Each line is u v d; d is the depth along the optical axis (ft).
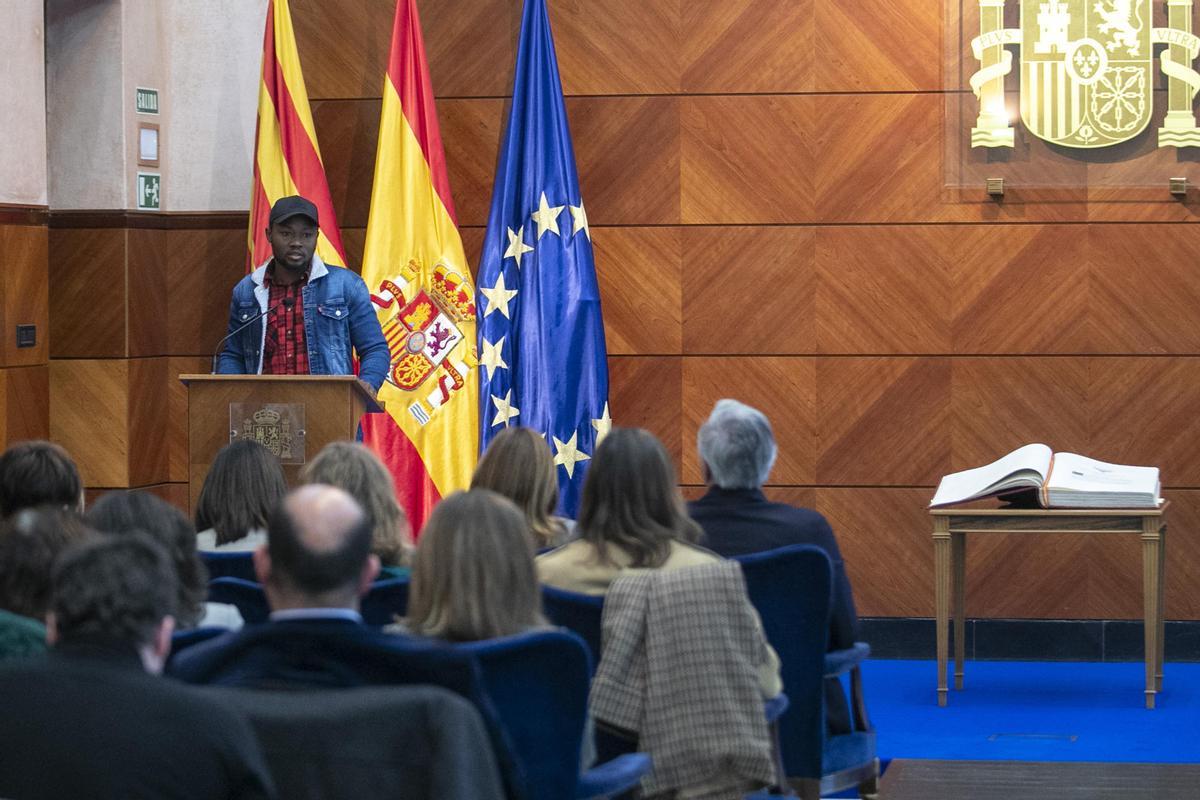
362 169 28.76
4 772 7.83
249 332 24.63
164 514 12.02
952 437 27.86
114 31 28.02
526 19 27.66
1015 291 27.61
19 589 10.55
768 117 28.12
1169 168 27.07
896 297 27.94
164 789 7.85
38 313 25.63
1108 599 27.61
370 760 8.36
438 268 27.30
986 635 27.91
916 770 20.06
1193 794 18.65
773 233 28.19
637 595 12.14
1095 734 22.13
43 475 14.53
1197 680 25.91
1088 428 27.55
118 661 8.09
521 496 14.83
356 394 21.54
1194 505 27.32
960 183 27.55
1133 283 27.35
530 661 9.73
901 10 27.76
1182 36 26.91
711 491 15.26
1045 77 27.27
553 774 9.93
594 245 28.55
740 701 11.93
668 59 28.30
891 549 28.04
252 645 8.93
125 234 28.17
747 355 28.35
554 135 27.48
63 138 28.27
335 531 9.04
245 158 28.81
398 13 27.53
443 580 10.16
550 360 27.09
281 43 27.48
